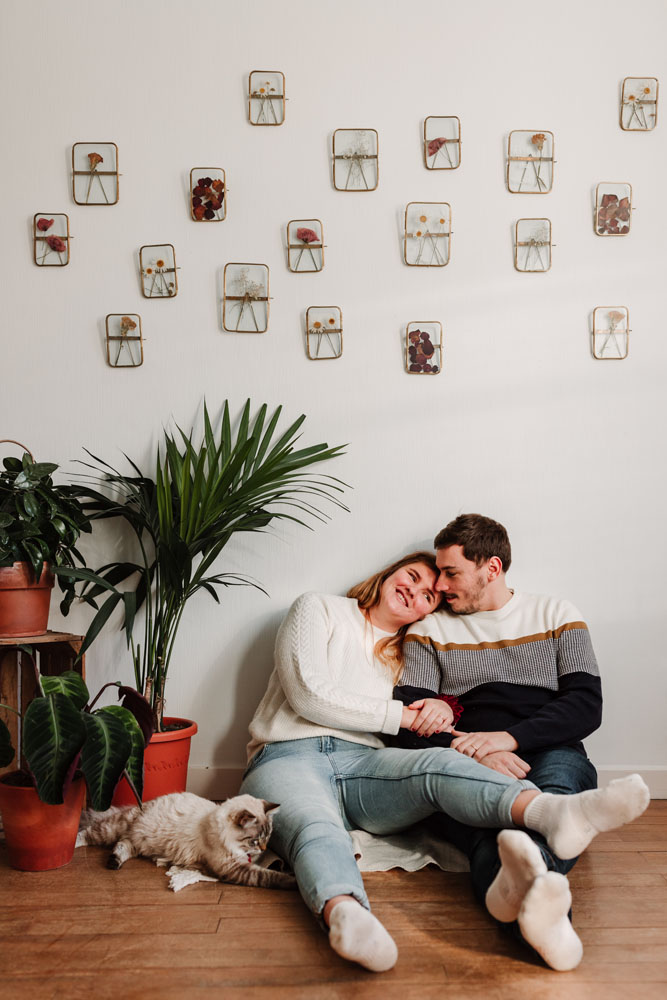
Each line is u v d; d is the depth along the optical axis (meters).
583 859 1.99
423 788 1.82
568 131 2.61
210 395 2.59
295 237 2.59
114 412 2.59
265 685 2.55
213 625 2.56
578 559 2.58
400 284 2.60
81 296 2.59
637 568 2.58
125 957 1.48
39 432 2.59
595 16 2.62
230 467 2.29
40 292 2.59
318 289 2.59
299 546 2.57
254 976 1.41
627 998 1.34
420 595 2.32
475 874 1.68
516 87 2.61
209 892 1.79
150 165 2.60
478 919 1.65
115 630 2.56
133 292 2.60
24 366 2.59
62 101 2.60
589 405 2.60
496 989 1.37
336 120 2.60
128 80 2.60
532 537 2.58
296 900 1.74
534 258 2.60
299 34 2.61
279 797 1.89
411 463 2.58
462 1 2.61
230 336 2.59
